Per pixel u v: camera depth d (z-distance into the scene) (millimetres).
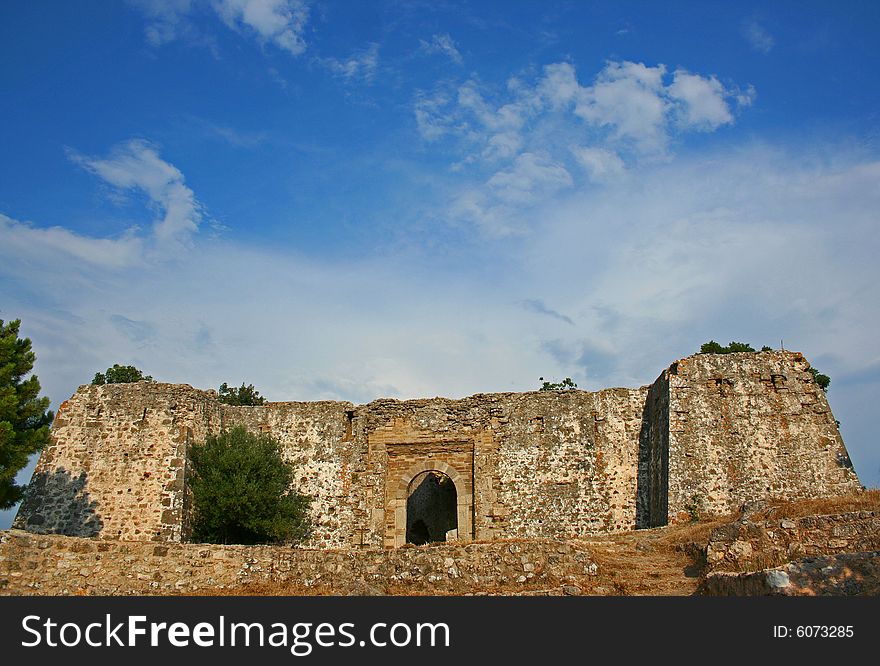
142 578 21750
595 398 33438
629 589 19969
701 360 30141
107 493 29969
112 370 48750
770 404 29172
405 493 33594
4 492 24234
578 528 31703
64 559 21297
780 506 22625
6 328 25719
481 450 33375
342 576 22484
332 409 34844
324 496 33594
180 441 30781
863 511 18859
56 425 31078
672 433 29125
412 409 34469
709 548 19891
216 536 30250
